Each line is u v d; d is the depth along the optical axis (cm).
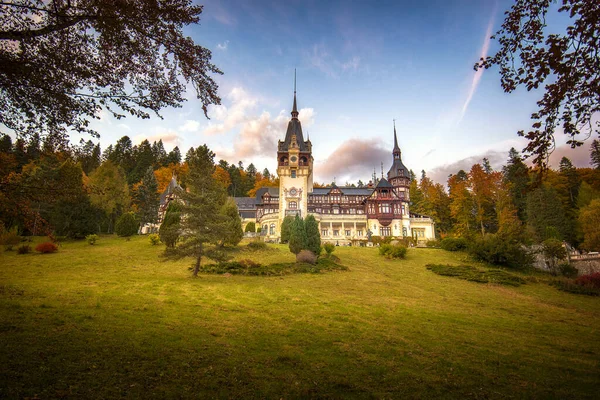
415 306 2159
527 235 4544
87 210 5047
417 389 876
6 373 748
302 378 895
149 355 959
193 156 3384
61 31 853
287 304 1922
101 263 3316
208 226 2748
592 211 5016
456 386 912
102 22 841
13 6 775
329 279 3006
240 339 1200
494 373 1034
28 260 3309
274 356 1048
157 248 4247
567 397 880
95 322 1250
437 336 1451
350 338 1317
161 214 8250
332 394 812
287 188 7669
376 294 2505
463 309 2197
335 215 7800
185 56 953
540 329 1781
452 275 3491
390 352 1180
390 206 7869
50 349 928
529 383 970
